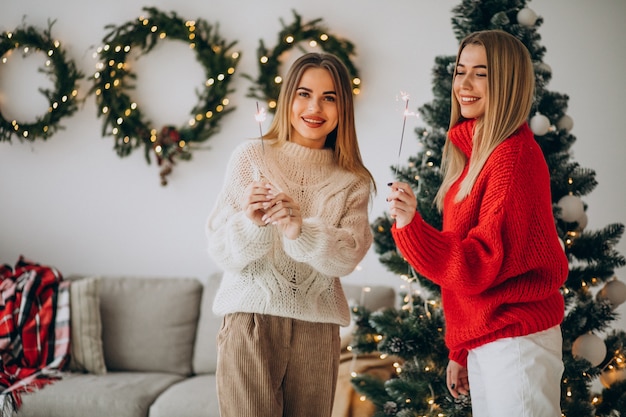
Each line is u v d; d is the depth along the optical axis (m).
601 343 2.46
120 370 3.59
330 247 1.83
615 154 3.58
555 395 1.88
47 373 3.34
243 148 2.02
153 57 3.97
